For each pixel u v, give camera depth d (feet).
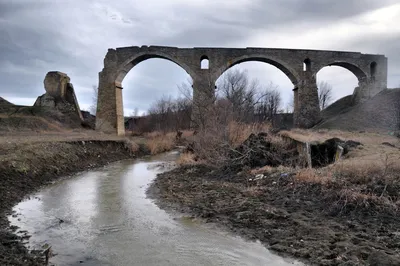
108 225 25.57
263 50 118.21
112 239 22.59
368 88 125.80
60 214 28.35
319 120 122.72
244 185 37.73
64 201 32.83
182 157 59.72
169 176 47.37
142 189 38.99
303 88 119.14
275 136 50.85
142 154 79.30
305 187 31.42
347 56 122.01
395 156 34.88
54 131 106.52
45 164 46.57
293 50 119.44
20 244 21.18
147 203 32.37
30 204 31.50
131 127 169.17
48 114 133.39
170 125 140.97
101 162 62.49
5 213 28.14
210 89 107.86
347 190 27.71
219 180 42.27
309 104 119.34
